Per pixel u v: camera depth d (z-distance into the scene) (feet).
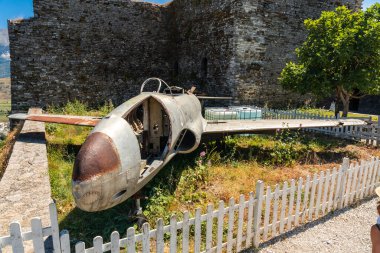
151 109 18.66
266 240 14.32
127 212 15.17
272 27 47.42
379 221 8.05
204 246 12.99
